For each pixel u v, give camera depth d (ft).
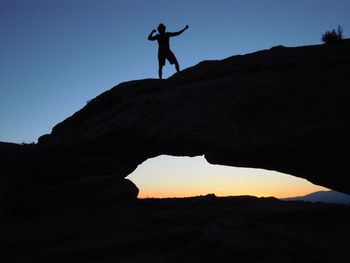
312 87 29.53
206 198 45.68
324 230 28.68
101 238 35.86
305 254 25.63
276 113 30.14
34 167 43.42
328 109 27.96
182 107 35.81
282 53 33.22
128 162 44.27
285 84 30.86
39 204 40.57
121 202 39.58
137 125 37.47
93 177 40.52
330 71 29.53
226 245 27.94
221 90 34.22
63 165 42.42
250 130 30.66
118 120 39.40
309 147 27.76
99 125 41.50
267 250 26.73
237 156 31.76
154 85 40.50
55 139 44.68
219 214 36.70
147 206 45.52
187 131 33.73
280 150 28.96
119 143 40.91
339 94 28.04
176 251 33.42
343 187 29.60
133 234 36.27
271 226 30.09
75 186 39.96
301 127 28.35
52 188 40.91
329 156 27.89
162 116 36.58
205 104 34.37
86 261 33.45
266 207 35.37
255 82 32.45
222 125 32.14
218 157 33.45
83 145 41.98
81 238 36.37
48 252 34.17
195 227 35.29
